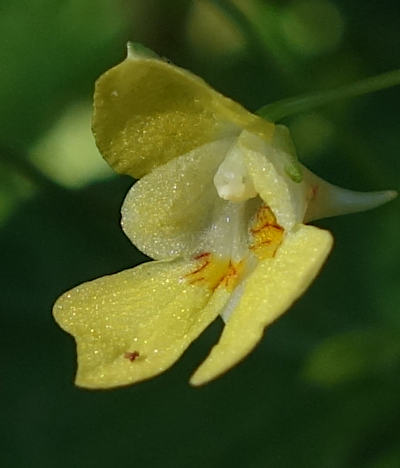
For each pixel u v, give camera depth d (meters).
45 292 0.09
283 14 0.09
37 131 0.10
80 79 0.10
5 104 0.10
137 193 0.06
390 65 0.08
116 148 0.06
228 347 0.05
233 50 0.09
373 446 0.08
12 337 0.09
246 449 0.08
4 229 0.09
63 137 0.10
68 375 0.08
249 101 0.09
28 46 0.10
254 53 0.08
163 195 0.06
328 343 0.08
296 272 0.05
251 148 0.06
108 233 0.09
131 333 0.06
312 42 0.09
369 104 0.09
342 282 0.09
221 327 0.08
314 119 0.09
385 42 0.08
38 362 0.09
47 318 0.09
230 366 0.05
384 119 0.09
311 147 0.09
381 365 0.08
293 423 0.08
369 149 0.08
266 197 0.06
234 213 0.06
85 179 0.09
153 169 0.06
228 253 0.06
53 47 0.10
